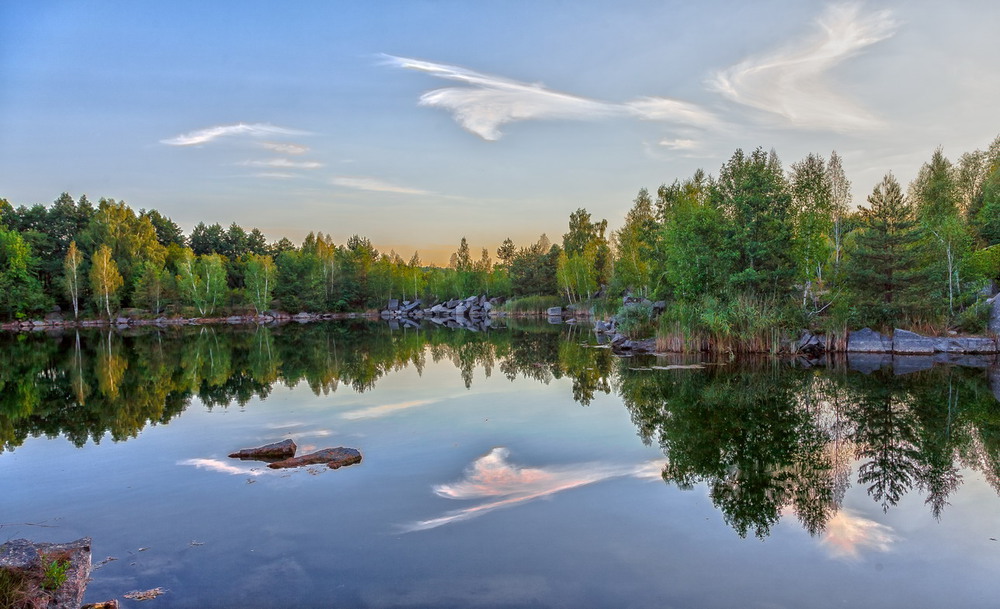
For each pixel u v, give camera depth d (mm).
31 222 86250
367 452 12570
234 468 11570
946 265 29734
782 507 9312
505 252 126000
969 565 7328
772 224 30688
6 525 8773
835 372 22891
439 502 9531
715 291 31438
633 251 54906
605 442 13258
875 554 7641
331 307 100938
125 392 21094
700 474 10969
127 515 9195
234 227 120312
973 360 25156
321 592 6703
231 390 21203
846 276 30672
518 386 21500
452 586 6770
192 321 80250
